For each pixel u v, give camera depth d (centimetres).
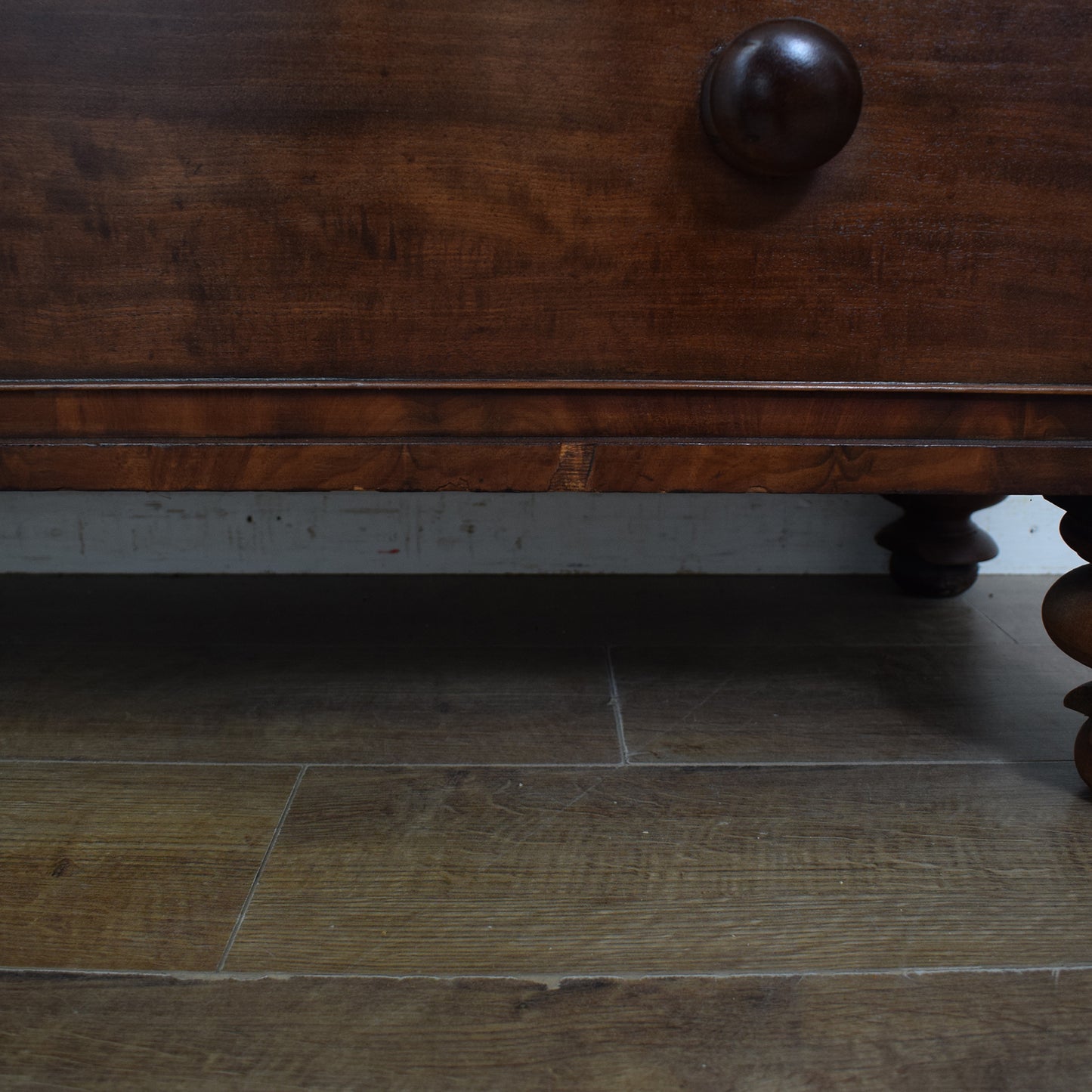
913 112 60
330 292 62
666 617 120
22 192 61
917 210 61
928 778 79
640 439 65
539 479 65
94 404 65
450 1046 51
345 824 72
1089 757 72
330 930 60
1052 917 62
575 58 59
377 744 85
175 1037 51
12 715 89
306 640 110
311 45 58
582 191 61
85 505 131
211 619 117
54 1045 51
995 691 97
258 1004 54
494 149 60
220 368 64
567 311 63
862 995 55
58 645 107
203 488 66
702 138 60
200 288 63
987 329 64
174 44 59
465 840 70
